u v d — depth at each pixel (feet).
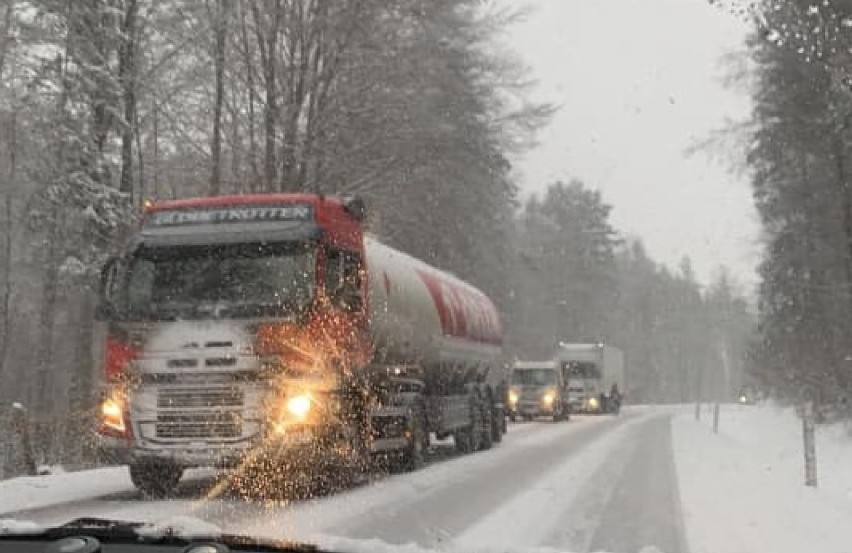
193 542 15.94
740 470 59.00
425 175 95.66
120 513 34.65
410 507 38.70
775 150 101.60
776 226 122.31
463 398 67.21
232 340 37.60
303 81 90.12
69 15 78.64
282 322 37.68
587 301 271.90
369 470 47.44
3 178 100.89
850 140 92.22
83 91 80.02
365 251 45.03
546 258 263.29
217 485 43.50
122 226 81.51
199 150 95.09
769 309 128.98
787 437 101.35
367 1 87.56
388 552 18.12
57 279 85.51
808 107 95.66
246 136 94.58
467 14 95.09
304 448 37.47
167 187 102.89
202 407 37.58
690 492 46.50
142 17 85.56
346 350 40.47
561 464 61.41
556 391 138.10
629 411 214.69
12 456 51.80
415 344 53.93
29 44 80.94
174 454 37.60
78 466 55.06
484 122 98.07
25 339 131.85
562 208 271.69
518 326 209.97
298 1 89.10
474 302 72.28
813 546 31.60
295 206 39.65
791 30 83.87
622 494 45.32
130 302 38.65
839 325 106.83
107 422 38.50
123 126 82.53
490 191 107.55
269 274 38.27
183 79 89.25
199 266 38.70
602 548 30.91
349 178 93.15
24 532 16.24
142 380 38.11
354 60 90.22
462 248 113.09
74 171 80.02
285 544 17.42
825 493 47.67
